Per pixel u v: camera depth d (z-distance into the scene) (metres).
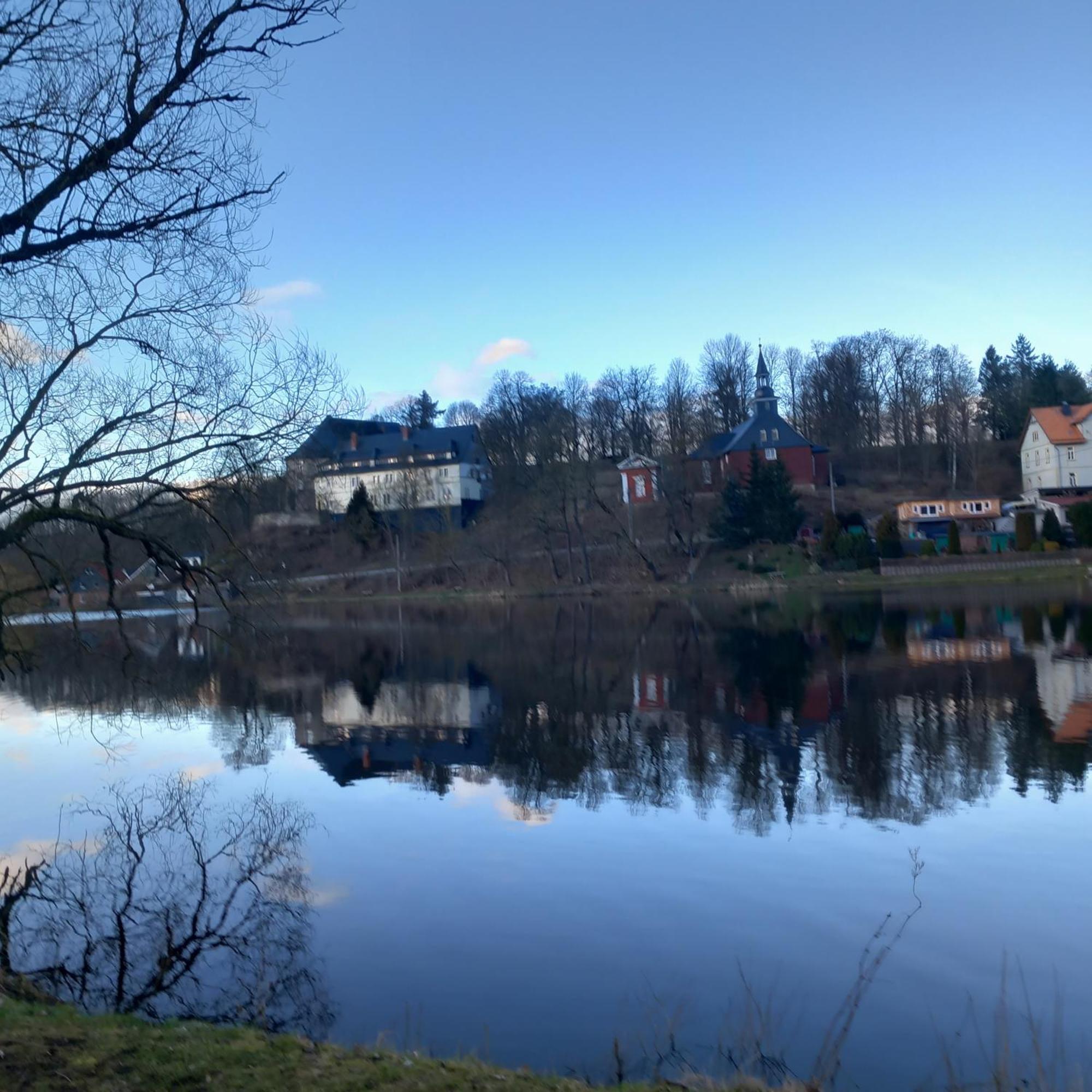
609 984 8.99
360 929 10.47
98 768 19.22
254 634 16.50
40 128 7.28
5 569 14.49
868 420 108.12
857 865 11.93
